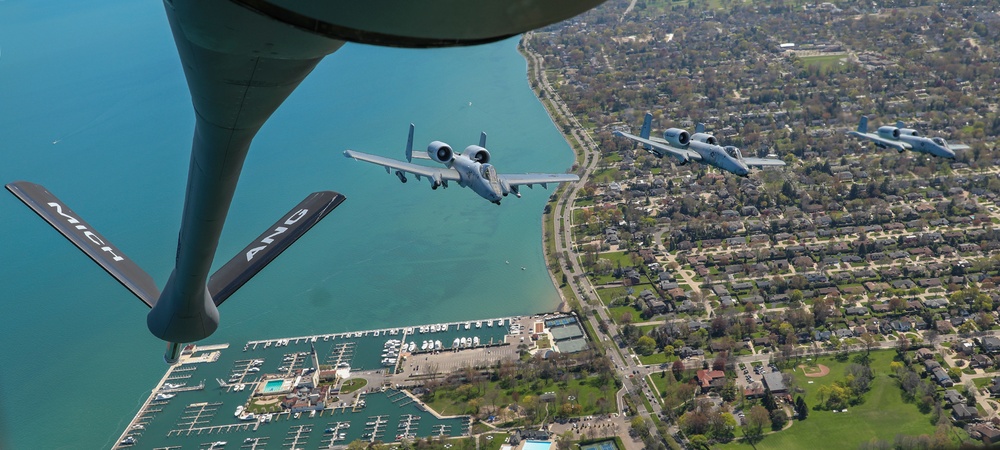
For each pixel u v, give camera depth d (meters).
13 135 175.25
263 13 10.90
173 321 39.03
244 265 40.78
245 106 17.23
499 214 136.50
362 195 143.88
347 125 174.25
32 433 92.50
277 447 86.50
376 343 104.94
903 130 105.00
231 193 25.62
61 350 107.06
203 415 92.94
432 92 195.12
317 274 121.94
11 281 123.44
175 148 163.75
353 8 10.27
